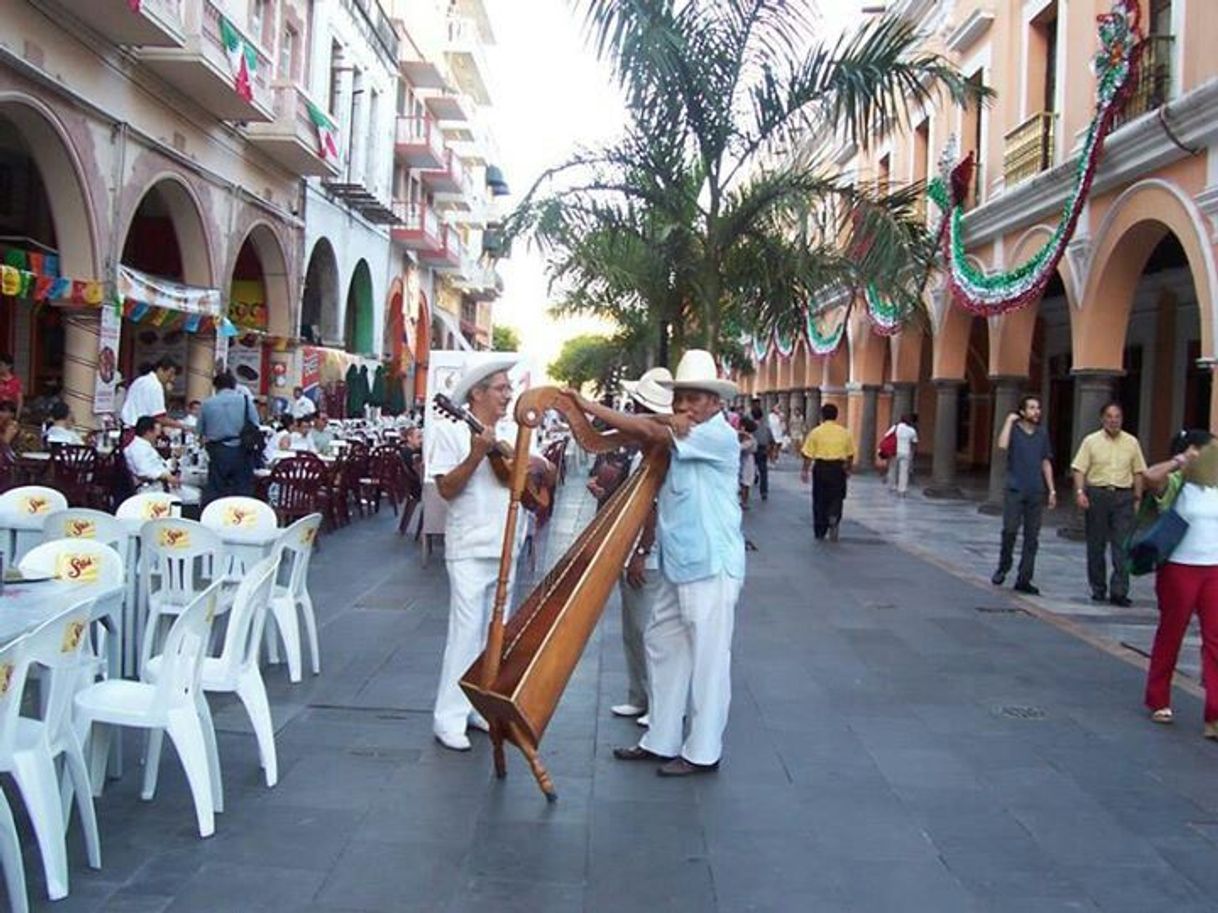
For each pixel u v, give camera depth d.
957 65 21.06
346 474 14.39
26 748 3.77
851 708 6.64
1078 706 6.84
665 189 12.40
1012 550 11.35
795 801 5.04
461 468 5.48
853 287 12.39
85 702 4.37
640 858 4.37
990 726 6.34
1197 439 6.40
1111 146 14.02
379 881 4.07
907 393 25.02
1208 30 12.30
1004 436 11.38
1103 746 6.03
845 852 4.50
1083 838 4.71
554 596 5.10
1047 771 5.57
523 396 4.66
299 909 3.83
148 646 5.88
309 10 22.34
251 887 3.97
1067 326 26.70
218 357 18.50
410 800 4.87
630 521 5.13
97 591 4.75
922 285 11.91
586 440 4.92
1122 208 14.28
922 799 5.12
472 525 5.57
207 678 4.90
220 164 18.28
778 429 31.56
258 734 4.97
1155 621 9.77
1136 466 10.52
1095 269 15.09
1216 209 11.88
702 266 12.50
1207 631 6.27
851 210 11.91
